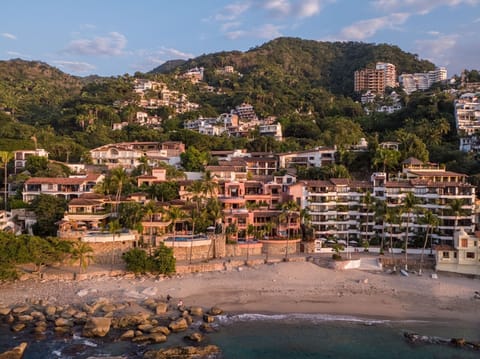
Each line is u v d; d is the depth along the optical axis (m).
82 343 64.25
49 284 84.44
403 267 100.25
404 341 67.69
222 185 128.12
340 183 123.38
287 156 171.75
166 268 90.19
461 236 97.06
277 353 63.25
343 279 92.12
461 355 63.91
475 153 165.62
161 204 112.44
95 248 95.88
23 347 61.34
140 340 65.06
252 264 99.88
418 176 134.50
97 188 120.88
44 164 144.25
